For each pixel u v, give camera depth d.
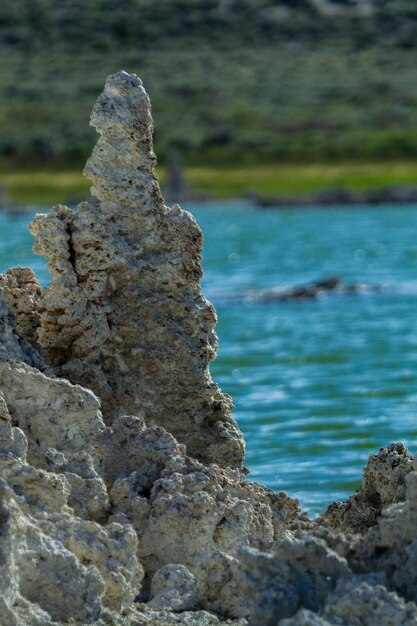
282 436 57.56
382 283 137.12
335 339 92.62
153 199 37.06
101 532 28.42
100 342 36.53
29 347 36.19
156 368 36.91
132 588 28.62
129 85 37.12
